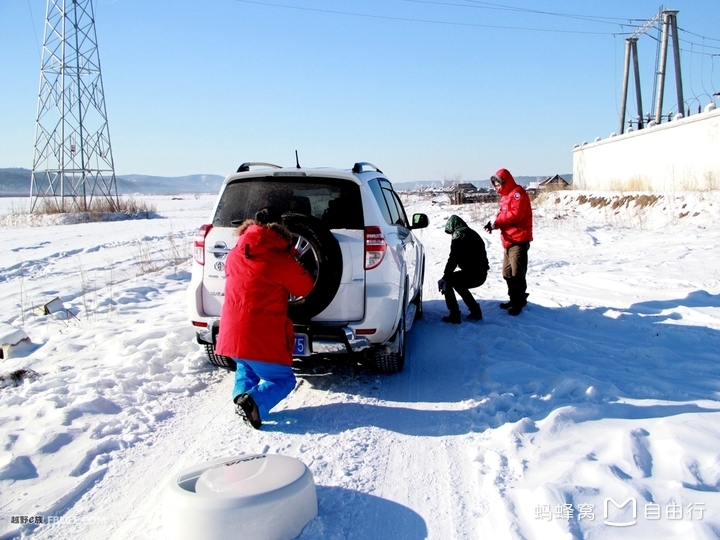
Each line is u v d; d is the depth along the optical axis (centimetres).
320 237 470
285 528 295
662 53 2720
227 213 517
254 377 450
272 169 520
